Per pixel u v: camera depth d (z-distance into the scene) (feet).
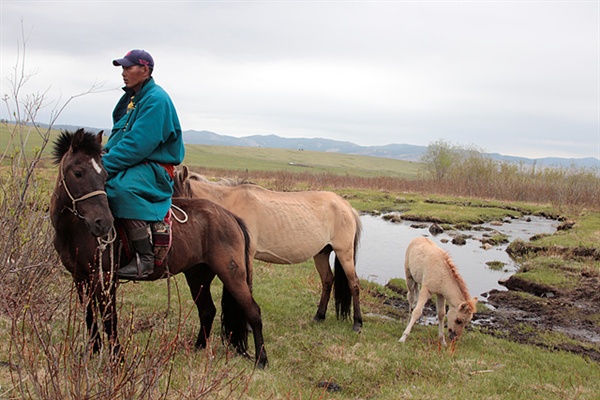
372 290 36.52
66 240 15.76
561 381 21.94
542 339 29.71
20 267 19.71
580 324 33.32
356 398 18.48
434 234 68.13
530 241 59.72
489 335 29.35
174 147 17.10
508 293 38.93
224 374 14.60
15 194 20.59
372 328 27.40
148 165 16.43
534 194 118.52
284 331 24.64
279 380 18.33
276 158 466.70
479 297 39.09
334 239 26.61
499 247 60.80
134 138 15.84
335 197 27.07
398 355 22.77
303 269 39.50
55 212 15.55
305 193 26.43
